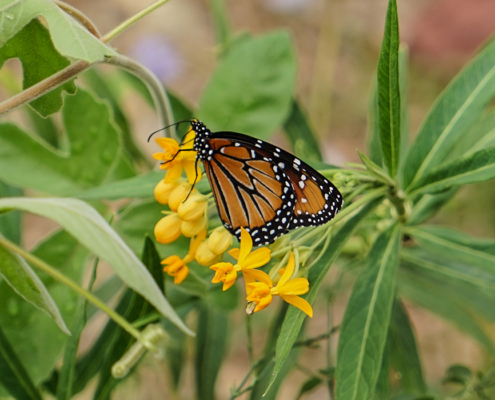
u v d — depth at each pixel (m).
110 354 0.53
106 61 0.51
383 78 0.51
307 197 0.51
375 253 0.53
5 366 0.53
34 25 0.49
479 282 0.58
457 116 0.54
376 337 0.52
